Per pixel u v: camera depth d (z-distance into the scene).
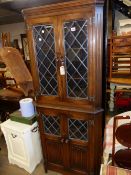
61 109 1.64
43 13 1.42
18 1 1.97
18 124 2.04
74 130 1.70
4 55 2.03
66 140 1.74
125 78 3.03
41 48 1.57
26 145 1.95
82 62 1.44
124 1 3.36
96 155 1.70
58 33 1.43
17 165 2.18
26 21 1.53
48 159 1.99
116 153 1.43
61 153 1.87
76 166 1.85
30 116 2.03
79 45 1.40
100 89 1.49
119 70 3.15
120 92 3.34
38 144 2.13
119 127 1.33
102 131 1.75
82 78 1.49
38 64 1.64
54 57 1.54
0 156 2.38
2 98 2.52
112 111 3.10
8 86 2.86
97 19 1.28
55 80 1.61
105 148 1.52
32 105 2.04
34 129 2.02
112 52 2.88
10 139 2.08
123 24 3.49
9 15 2.91
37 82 1.70
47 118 1.79
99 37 1.33
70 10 1.32
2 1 2.03
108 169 1.29
